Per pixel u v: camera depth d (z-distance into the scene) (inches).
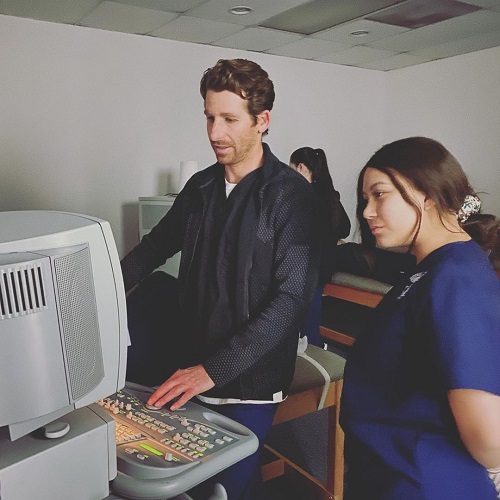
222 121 47.1
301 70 187.5
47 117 143.3
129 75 154.2
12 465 28.5
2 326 26.8
